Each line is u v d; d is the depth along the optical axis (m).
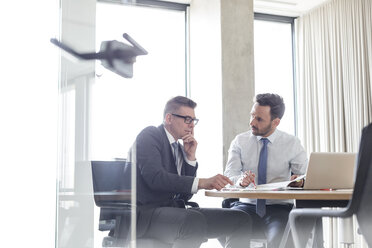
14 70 1.21
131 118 1.42
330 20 4.92
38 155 1.23
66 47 1.29
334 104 4.81
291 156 2.79
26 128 1.21
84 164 1.30
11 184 1.19
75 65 1.31
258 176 2.74
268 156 2.78
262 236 2.38
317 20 5.13
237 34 4.40
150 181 1.95
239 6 4.44
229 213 2.10
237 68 4.36
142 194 1.95
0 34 1.20
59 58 1.28
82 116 1.31
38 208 1.22
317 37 5.12
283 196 1.69
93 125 1.33
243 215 2.12
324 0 4.98
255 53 5.46
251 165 2.82
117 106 1.39
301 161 2.77
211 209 2.12
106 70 1.37
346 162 1.95
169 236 1.82
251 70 4.40
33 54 1.24
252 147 2.84
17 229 1.19
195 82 4.91
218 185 1.99
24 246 1.19
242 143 2.88
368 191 1.14
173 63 5.09
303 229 1.39
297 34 5.44
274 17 5.47
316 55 5.12
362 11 4.55
